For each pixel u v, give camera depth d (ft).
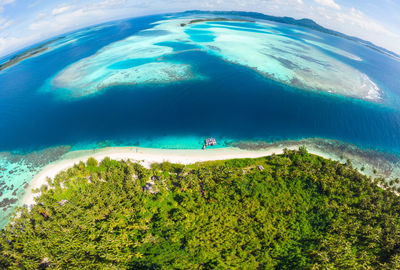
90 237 142.72
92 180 188.44
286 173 186.60
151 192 180.55
